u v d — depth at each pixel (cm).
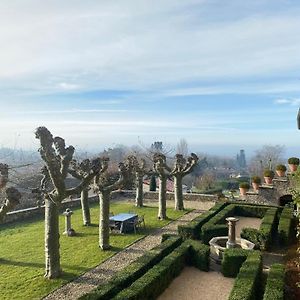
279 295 1064
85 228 2230
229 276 1412
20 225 2308
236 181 6575
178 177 2844
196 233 2019
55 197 1384
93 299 1046
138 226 2281
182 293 1251
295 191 1152
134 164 2908
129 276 1227
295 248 1869
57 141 1502
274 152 7038
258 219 2606
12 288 1294
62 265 1545
